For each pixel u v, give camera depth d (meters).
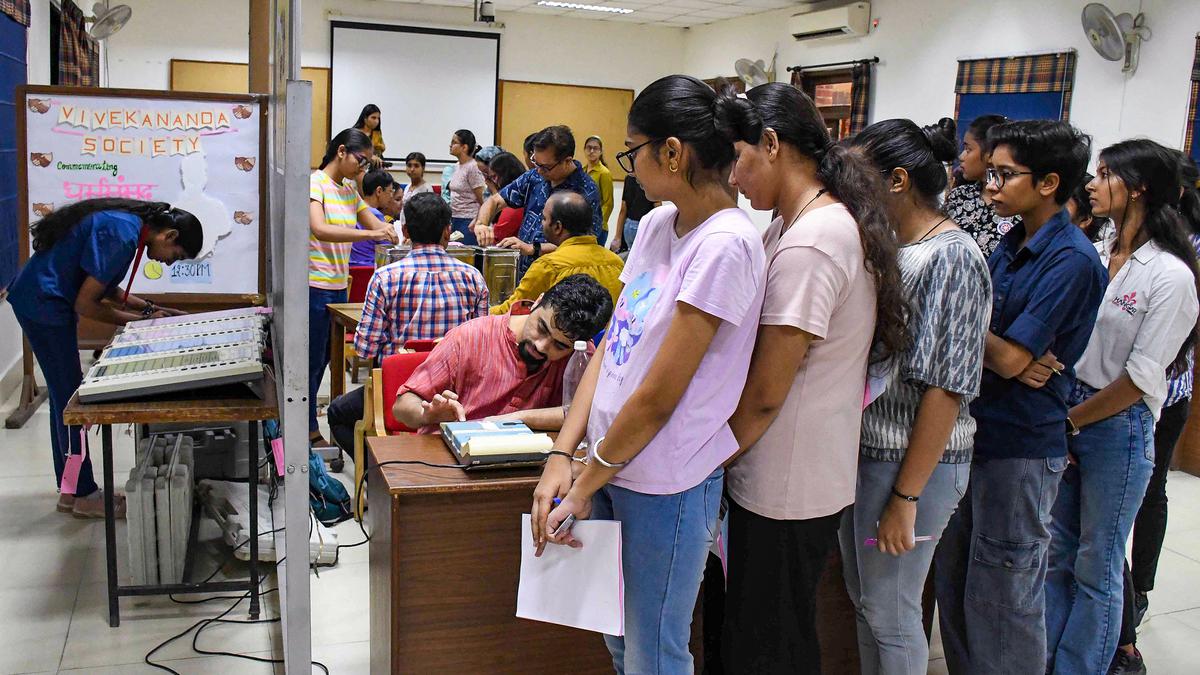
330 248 4.20
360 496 3.37
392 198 5.80
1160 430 2.75
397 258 4.24
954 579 2.22
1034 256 1.96
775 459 1.63
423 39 11.59
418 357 3.03
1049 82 6.96
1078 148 1.91
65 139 3.44
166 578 2.84
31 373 4.64
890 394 1.82
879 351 1.71
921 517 1.86
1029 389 1.97
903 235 1.85
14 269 5.29
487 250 4.23
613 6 11.09
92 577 2.97
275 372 2.61
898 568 1.89
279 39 2.33
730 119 1.43
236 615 2.77
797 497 1.63
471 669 2.04
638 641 1.61
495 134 12.07
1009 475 2.00
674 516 1.53
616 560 1.59
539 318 2.42
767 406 1.55
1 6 4.82
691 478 1.51
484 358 2.54
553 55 12.16
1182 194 2.56
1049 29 6.99
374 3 11.39
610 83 12.49
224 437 3.53
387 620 2.01
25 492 3.65
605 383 1.57
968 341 1.72
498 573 2.01
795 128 1.60
